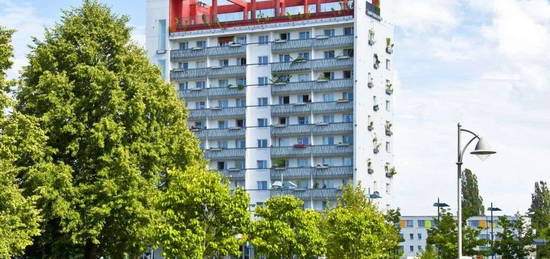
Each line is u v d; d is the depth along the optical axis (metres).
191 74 140.75
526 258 108.69
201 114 139.25
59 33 70.94
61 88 67.56
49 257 69.31
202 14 145.88
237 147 138.38
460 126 43.91
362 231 88.31
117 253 69.94
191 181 64.69
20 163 64.94
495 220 146.50
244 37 140.62
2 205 52.62
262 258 115.31
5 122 53.97
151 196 67.50
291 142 135.88
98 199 66.12
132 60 72.25
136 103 68.69
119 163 66.12
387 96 141.75
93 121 68.88
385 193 140.00
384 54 141.12
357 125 131.88
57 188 64.69
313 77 135.38
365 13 135.75
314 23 135.75
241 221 65.25
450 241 95.44
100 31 71.38
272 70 137.00
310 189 131.75
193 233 63.69
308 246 80.50
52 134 66.81
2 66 53.94
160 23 143.75
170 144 72.81
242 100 138.75
